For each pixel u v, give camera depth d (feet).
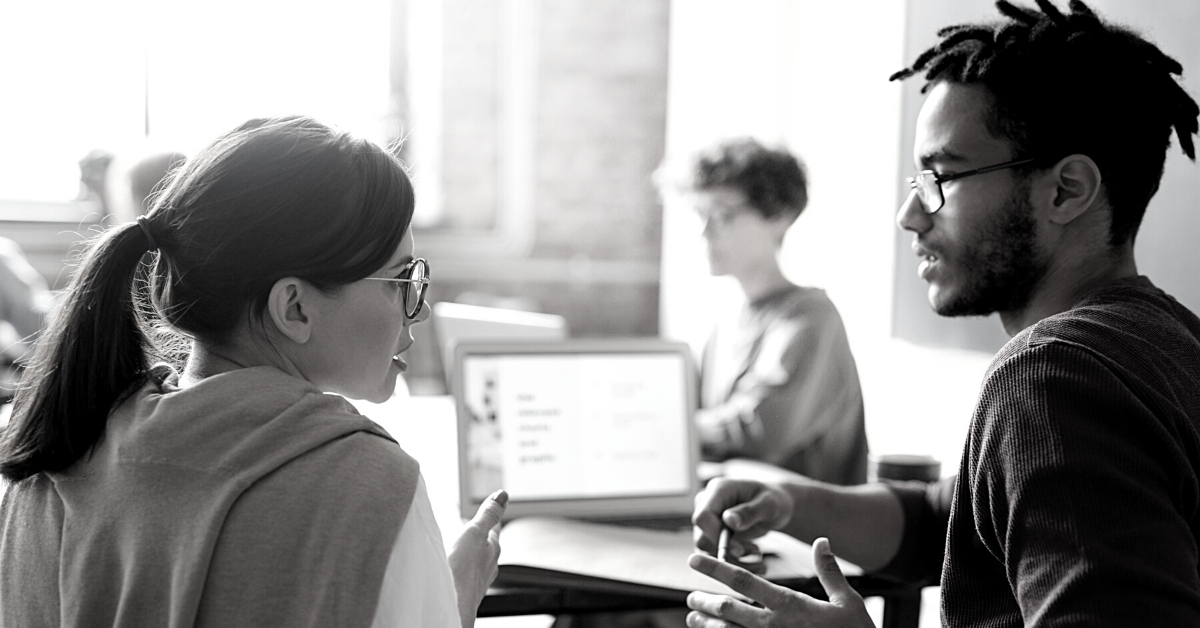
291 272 2.79
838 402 7.62
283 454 2.65
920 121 3.81
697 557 3.65
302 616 2.52
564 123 16.62
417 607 2.67
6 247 10.68
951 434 7.70
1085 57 3.44
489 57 16.28
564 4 16.42
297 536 2.57
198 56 14.71
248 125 2.98
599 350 5.93
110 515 2.72
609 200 16.79
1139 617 2.46
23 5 13.75
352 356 2.99
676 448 5.87
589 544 4.75
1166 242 5.38
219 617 2.52
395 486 2.67
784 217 8.18
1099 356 2.85
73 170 14.08
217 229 2.77
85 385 2.85
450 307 9.43
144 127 14.40
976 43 3.70
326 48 15.44
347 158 2.86
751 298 8.43
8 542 2.93
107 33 14.21
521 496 5.59
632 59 16.63
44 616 2.77
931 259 3.80
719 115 13.55
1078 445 2.69
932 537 4.71
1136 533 2.56
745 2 12.69
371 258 2.87
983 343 7.08
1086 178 3.43
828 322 7.77
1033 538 2.69
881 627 4.77
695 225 14.44
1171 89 3.53
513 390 5.76
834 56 10.32
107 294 2.87
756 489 4.67
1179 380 2.97
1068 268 3.55
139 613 2.61
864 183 9.50
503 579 4.27
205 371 2.96
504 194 16.47
